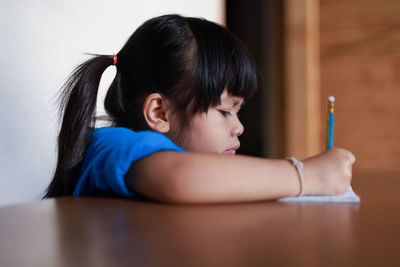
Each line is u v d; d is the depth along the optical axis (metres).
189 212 0.50
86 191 0.73
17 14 1.54
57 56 1.67
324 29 2.18
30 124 1.59
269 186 0.59
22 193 1.56
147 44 0.93
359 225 0.43
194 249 0.34
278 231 0.40
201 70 0.88
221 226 0.43
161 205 0.56
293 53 2.20
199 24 0.94
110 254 0.33
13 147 1.53
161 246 0.35
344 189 0.64
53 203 0.59
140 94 0.93
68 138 0.83
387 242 0.36
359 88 2.12
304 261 0.31
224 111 0.92
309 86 2.19
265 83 2.28
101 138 0.77
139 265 0.30
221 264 0.30
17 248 0.35
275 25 2.27
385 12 2.04
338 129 2.16
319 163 0.65
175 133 0.91
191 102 0.89
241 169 0.59
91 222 0.45
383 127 2.08
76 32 1.74
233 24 2.42
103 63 0.93
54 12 1.66
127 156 0.62
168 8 2.15
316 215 0.49
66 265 0.31
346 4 2.11
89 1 1.78
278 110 2.27
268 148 2.31
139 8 2.01
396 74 2.04
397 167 2.06
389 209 0.53
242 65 0.92
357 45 2.11
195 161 0.58
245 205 0.56
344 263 0.30
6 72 1.51
